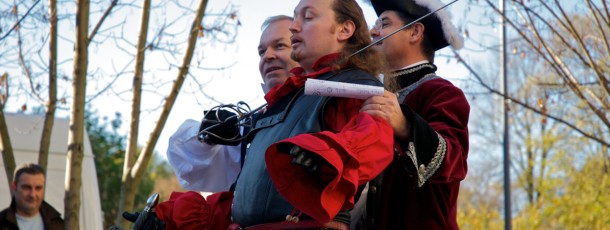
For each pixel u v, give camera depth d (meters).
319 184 3.06
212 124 4.10
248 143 3.66
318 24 3.66
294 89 3.57
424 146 3.26
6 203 8.51
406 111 3.27
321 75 3.55
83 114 7.32
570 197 20.16
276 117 3.50
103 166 16.72
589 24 9.56
